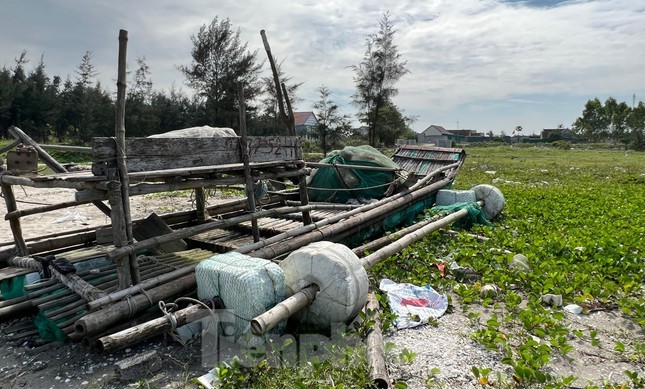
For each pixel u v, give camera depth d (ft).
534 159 126.31
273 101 98.94
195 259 19.19
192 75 108.78
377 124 100.58
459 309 16.94
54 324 14.66
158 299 14.76
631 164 103.91
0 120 107.45
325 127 98.89
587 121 267.59
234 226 25.05
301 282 14.75
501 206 33.17
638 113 201.77
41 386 12.30
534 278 18.66
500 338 13.58
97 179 13.99
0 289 17.33
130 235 14.93
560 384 11.31
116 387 12.11
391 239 23.24
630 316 16.17
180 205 41.57
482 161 115.14
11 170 15.47
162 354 13.74
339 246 15.42
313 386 11.50
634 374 11.66
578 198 42.34
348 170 34.01
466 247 23.54
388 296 16.99
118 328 14.02
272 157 20.83
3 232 29.32
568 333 14.57
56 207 19.17
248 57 108.17
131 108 115.44
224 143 18.01
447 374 12.45
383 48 93.40
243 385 11.93
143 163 15.08
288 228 24.26
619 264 20.33
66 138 119.55
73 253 19.25
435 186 34.27
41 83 119.24
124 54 14.07
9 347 14.52
